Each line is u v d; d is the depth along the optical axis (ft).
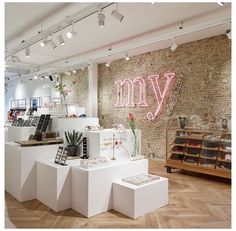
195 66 20.31
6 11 14.58
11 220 10.21
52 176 11.38
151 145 23.88
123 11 14.43
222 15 15.24
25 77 36.04
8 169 13.79
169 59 22.21
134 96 25.54
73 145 13.44
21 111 36.27
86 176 10.57
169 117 22.26
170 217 10.63
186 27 17.08
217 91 18.92
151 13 14.74
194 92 20.36
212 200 12.84
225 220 10.41
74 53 24.47
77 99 32.65
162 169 19.90
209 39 19.36
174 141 19.81
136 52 24.11
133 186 10.82
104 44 21.33
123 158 13.58
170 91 22.17
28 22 16.38
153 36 19.11
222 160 16.31
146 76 24.23
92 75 29.14
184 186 15.31
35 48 22.45
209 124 19.38
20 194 12.38
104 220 10.27
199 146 17.90
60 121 15.02
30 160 12.66
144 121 24.54
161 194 11.82
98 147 12.68
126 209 10.77
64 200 11.35
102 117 29.43
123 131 13.79
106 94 28.91
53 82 34.40
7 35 18.98
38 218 10.43
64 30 17.69
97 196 10.87
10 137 18.72
